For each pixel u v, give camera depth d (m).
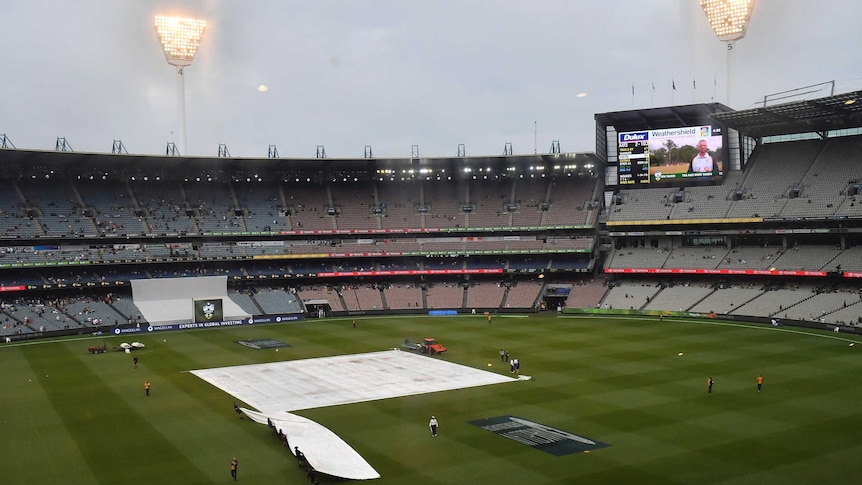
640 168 124.38
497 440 44.75
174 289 111.81
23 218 110.69
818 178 110.25
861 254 100.12
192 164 121.50
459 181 139.75
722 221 112.31
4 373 69.81
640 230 122.31
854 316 89.12
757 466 39.03
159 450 43.75
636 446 42.97
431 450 42.88
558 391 58.00
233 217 125.06
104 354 80.94
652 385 59.59
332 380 64.00
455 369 68.31
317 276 123.25
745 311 101.19
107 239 114.12
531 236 129.12
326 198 134.75
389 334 94.38
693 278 116.88
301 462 40.19
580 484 36.75
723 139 118.94
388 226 130.00
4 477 39.41
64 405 55.81
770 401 53.44
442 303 121.19
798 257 105.81
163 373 68.56
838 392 56.00
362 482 37.59
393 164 130.38
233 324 108.31
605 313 112.69
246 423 49.75
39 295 107.25
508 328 98.50
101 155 108.25
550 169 134.75
